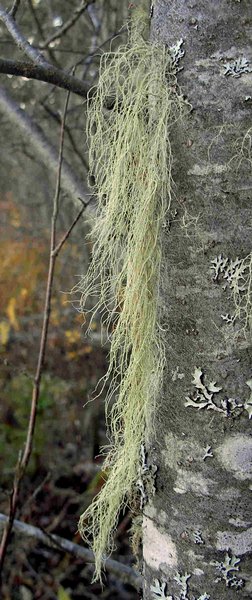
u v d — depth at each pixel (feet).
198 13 1.83
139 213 1.92
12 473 5.65
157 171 1.88
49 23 5.34
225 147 1.84
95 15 3.90
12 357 7.16
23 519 4.91
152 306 1.98
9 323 7.77
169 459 2.00
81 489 5.54
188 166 1.87
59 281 7.55
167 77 1.88
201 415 1.94
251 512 1.93
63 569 4.52
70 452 6.07
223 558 1.96
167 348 1.97
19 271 8.56
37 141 2.98
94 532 2.24
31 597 4.33
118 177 1.97
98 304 2.11
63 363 6.77
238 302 1.88
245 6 1.80
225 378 1.90
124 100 1.97
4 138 6.32
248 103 1.82
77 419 6.24
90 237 2.50
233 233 1.86
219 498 1.94
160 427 2.01
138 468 2.07
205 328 1.91
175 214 1.90
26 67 2.27
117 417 2.11
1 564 2.63
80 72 5.09
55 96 5.84
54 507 5.22
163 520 2.03
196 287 1.90
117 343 2.05
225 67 1.82
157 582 2.07
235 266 1.86
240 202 1.85
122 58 1.96
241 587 1.96
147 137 1.92
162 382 1.98
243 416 1.91
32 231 9.20
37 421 6.20
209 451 1.94
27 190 9.41
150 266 1.96
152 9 1.95
